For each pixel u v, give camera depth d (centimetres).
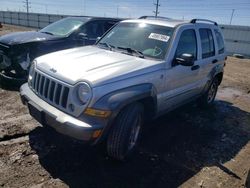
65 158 360
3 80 639
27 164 339
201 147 445
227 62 1875
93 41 718
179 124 532
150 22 477
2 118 461
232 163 408
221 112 644
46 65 366
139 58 407
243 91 917
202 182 349
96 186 314
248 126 573
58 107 328
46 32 712
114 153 347
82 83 310
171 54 420
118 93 322
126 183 326
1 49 625
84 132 300
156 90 393
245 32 2869
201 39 527
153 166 370
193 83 514
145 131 480
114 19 780
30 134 415
